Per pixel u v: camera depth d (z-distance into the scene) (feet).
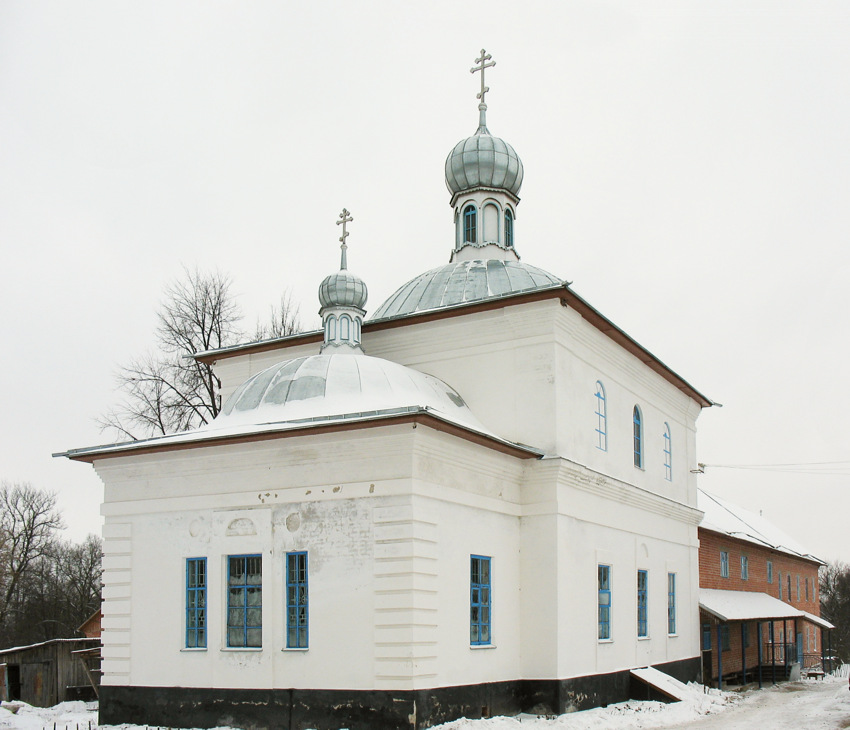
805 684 112.16
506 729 56.54
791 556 158.10
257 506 59.31
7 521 191.93
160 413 110.73
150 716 60.44
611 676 73.26
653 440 89.71
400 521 54.95
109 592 63.41
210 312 114.32
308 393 62.95
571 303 68.80
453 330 72.28
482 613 61.93
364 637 54.70
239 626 58.90
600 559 73.56
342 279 72.84
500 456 64.23
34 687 88.63
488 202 89.15
